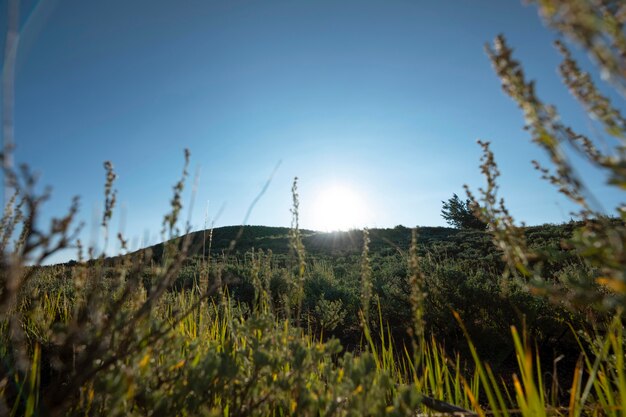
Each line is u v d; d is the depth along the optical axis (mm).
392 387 1916
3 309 961
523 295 4801
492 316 4969
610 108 826
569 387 3305
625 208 838
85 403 1425
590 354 4133
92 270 1441
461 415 1734
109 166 1397
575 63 891
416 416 1843
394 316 6160
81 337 1251
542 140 854
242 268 7750
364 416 1351
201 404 1434
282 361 1597
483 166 1287
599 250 799
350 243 24703
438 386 2195
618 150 782
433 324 5105
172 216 1349
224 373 1464
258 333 2033
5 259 942
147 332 1426
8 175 837
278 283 4207
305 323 5973
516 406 2729
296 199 2053
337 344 1604
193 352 1839
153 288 1322
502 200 1227
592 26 582
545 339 4531
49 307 2795
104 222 1373
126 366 1297
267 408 1670
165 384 1525
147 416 1354
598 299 853
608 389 1751
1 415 1274
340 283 9398
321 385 1767
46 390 1430
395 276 8609
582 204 965
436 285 5691
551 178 1039
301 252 1996
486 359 4320
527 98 852
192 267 6004
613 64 604
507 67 875
